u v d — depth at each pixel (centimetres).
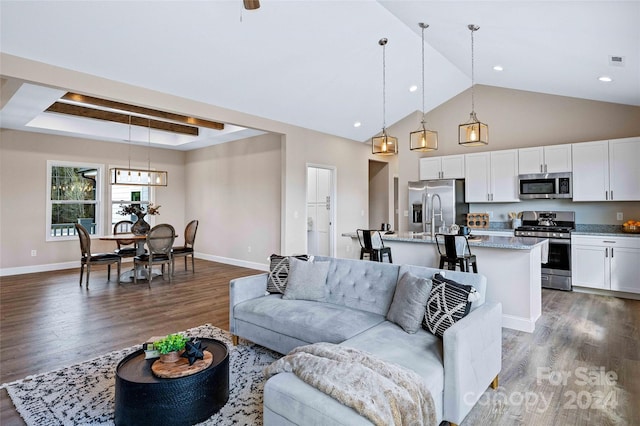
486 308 236
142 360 219
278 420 168
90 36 331
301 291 312
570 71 429
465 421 208
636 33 286
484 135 409
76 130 661
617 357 291
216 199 788
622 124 518
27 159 648
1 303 448
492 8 318
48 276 616
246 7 259
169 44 362
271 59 423
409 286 255
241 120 533
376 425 143
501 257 372
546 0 271
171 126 691
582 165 525
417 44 467
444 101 675
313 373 171
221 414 211
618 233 485
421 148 435
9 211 629
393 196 895
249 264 708
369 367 176
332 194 711
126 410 193
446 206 609
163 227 552
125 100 405
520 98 604
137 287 538
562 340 329
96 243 732
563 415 213
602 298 473
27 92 424
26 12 294
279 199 656
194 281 580
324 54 440
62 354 297
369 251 467
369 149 805
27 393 234
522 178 574
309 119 607
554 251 522
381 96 588
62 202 692
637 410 218
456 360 189
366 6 377
